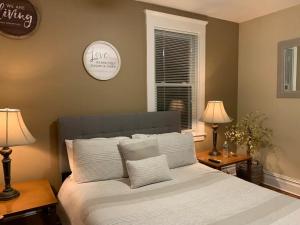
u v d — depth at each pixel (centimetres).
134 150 229
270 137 354
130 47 290
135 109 299
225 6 315
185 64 344
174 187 210
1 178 226
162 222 153
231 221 154
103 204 176
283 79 332
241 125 364
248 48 378
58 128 244
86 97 266
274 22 339
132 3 288
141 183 209
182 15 328
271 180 356
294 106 322
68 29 252
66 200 206
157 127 301
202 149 362
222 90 379
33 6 233
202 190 203
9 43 226
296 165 325
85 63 262
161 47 321
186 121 351
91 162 221
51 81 246
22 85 233
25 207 181
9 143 184
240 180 227
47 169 249
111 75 278
